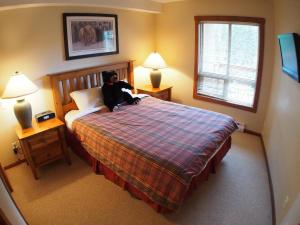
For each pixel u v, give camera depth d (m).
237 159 3.03
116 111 3.18
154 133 2.50
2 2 2.21
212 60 3.95
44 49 2.94
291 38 1.76
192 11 3.83
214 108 4.11
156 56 4.04
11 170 2.92
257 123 3.61
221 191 2.45
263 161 2.98
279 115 2.53
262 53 3.24
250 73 3.56
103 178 2.71
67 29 3.08
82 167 2.93
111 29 3.63
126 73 4.06
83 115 3.04
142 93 4.22
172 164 1.97
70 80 3.24
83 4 2.88
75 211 2.23
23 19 2.68
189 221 2.09
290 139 1.96
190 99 4.42
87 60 3.45
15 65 2.74
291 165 1.81
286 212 1.70
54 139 2.79
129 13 3.86
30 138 2.58
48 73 3.05
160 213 2.16
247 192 2.43
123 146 2.29
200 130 2.55
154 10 3.98
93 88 3.39
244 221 2.08
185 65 4.26
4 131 2.85
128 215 2.17
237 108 3.79
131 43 4.05
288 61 2.04
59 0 2.62
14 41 2.67
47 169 2.90
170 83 4.63
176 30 4.16
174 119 2.86
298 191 1.53
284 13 2.31
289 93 2.18
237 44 3.55
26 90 2.53
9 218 1.38
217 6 3.52
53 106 3.21
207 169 2.54
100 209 2.25
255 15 3.16
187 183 1.88
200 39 3.93
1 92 2.69
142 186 2.11
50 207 2.29
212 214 2.16
